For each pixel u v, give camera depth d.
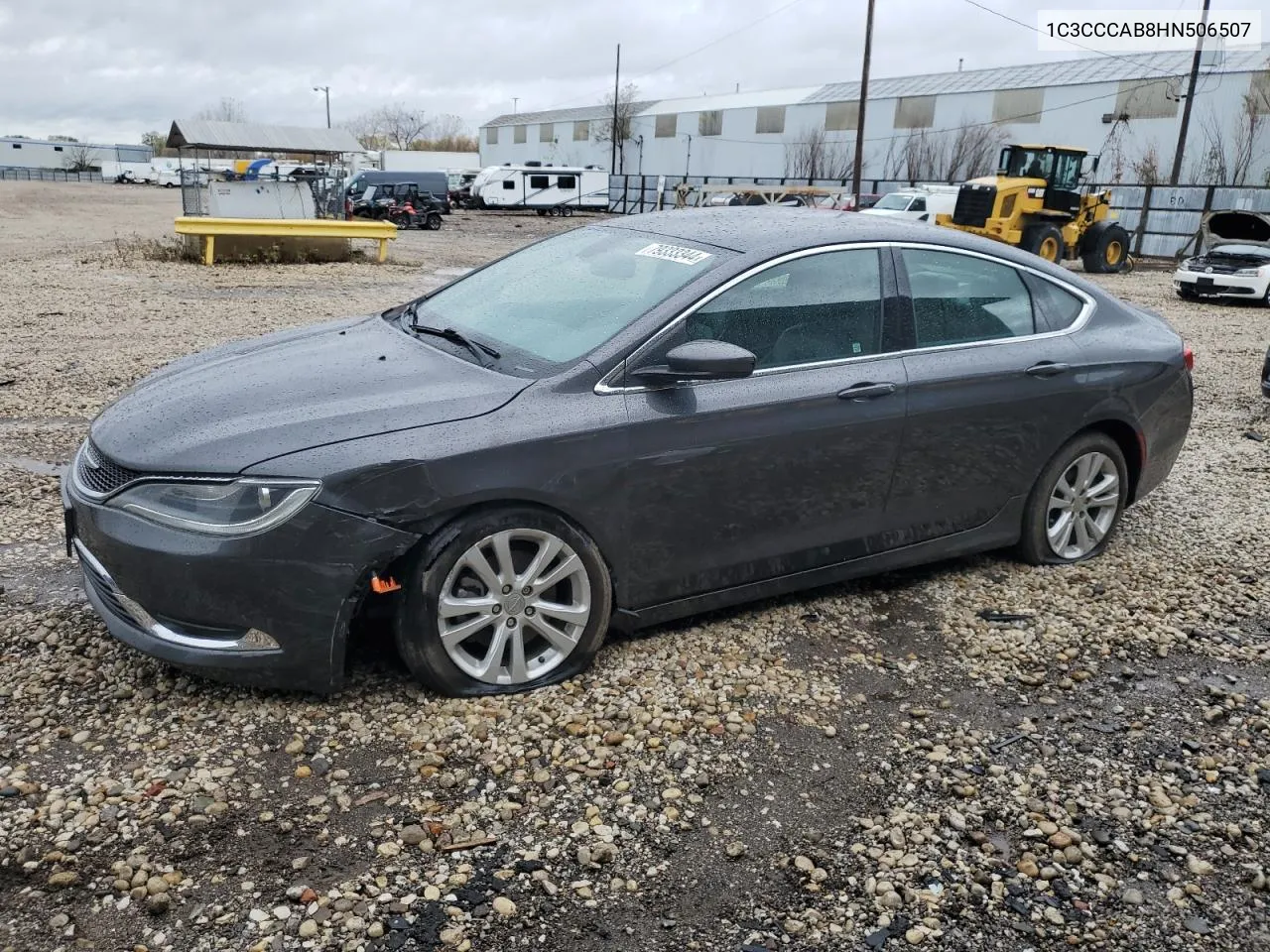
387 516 3.04
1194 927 2.51
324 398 3.30
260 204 20.73
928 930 2.46
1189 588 4.55
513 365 3.51
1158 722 3.45
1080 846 2.79
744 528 3.72
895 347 3.99
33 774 2.84
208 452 3.03
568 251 4.32
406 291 15.16
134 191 67.19
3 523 4.76
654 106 76.44
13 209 39.53
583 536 3.40
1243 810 2.97
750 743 3.20
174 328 10.74
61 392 7.53
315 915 2.39
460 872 2.57
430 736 3.12
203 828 2.67
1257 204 32.94
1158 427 4.80
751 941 2.40
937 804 2.95
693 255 3.83
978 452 4.22
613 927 2.42
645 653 3.73
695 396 3.53
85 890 2.44
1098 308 4.69
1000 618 4.17
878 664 3.76
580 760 3.06
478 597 3.29
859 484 3.94
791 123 64.06
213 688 3.31
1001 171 25.92
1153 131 47.81
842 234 3.98
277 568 2.98
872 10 33.19
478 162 85.62
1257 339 13.48
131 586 3.07
